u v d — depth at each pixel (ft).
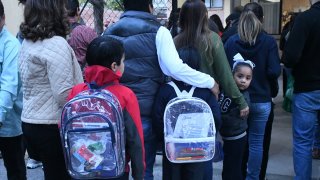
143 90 9.55
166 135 9.20
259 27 11.51
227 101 10.49
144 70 9.46
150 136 9.95
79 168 7.41
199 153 9.23
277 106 23.17
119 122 7.29
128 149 7.80
